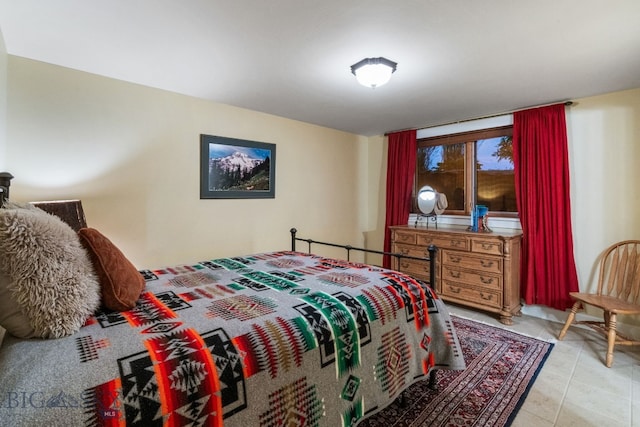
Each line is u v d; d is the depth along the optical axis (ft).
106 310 4.12
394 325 5.20
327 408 4.01
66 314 3.37
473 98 9.50
